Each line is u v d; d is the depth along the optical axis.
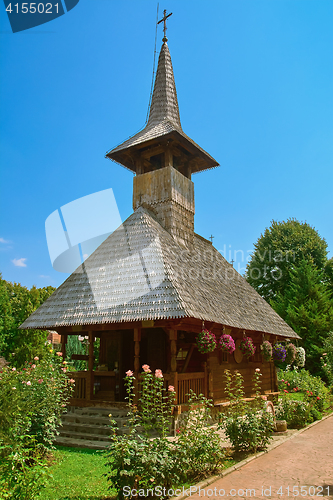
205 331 10.32
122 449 5.55
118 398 12.16
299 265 30.34
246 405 9.30
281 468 7.67
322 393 15.47
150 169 18.34
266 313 18.11
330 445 9.80
